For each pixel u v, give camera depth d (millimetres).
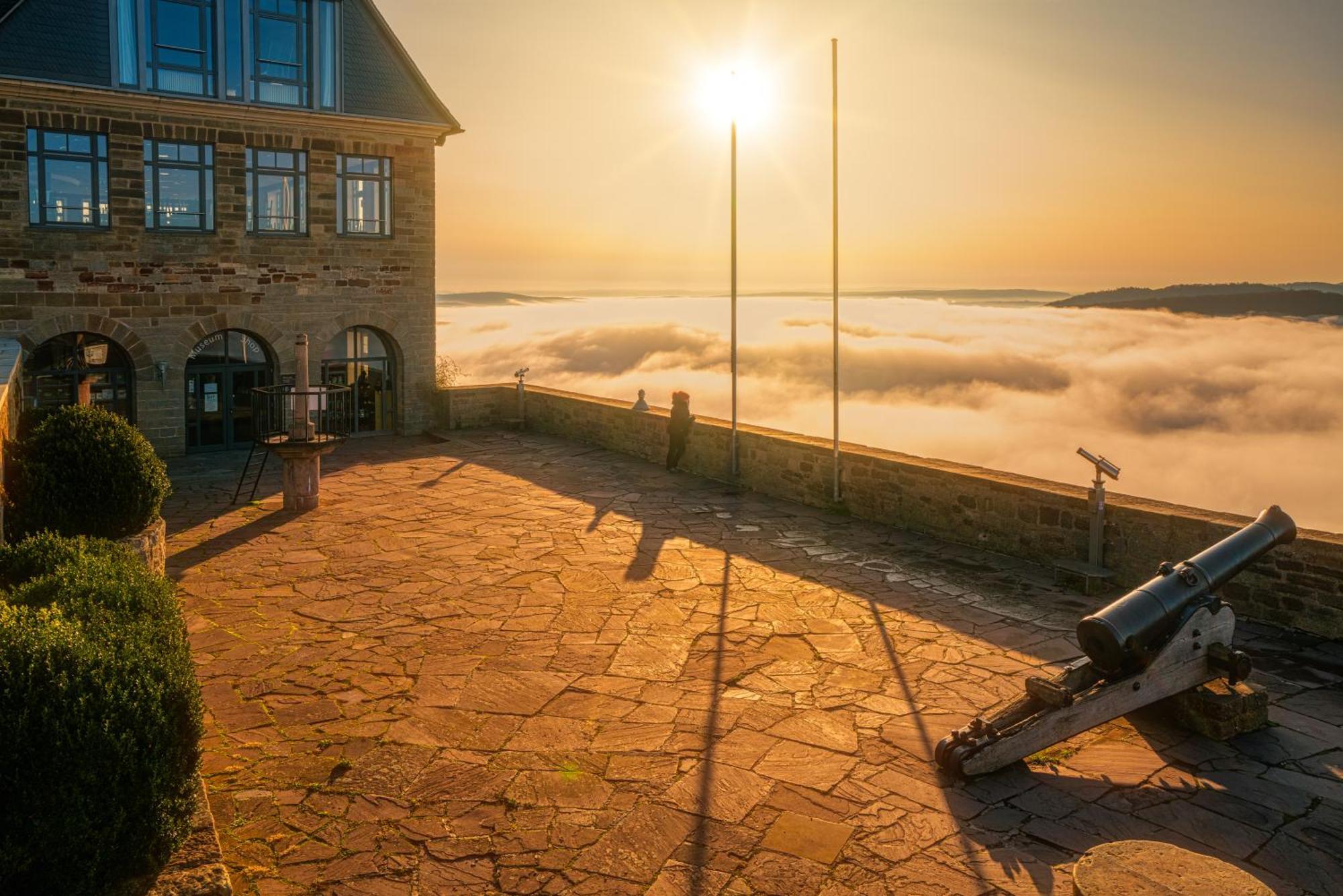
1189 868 3824
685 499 15766
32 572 6668
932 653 8883
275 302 21078
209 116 19875
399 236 22547
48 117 18328
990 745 6434
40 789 4145
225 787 6344
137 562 7086
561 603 10367
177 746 4789
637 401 19906
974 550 12531
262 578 11305
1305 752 6895
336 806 6113
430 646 9062
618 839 5738
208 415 20844
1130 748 6961
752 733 7191
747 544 12844
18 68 17922
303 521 14227
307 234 21438
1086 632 6840
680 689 8047
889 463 13828
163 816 4668
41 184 18531
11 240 18188
